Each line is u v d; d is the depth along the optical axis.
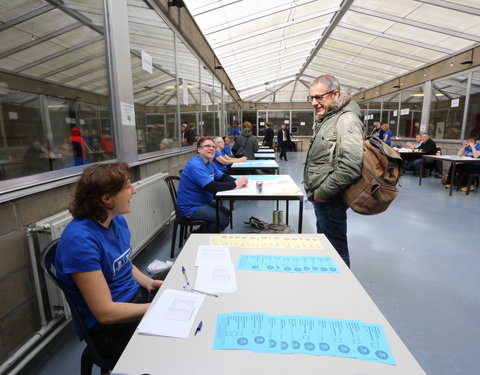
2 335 1.24
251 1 4.23
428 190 5.33
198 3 3.91
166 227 3.28
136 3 2.58
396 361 0.61
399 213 3.89
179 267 1.04
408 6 4.94
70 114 1.89
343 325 0.72
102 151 2.16
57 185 1.55
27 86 1.61
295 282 0.93
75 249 0.88
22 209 1.35
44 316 1.44
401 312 1.79
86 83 2.01
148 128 2.92
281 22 5.54
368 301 0.82
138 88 2.66
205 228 2.54
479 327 1.65
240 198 2.24
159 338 0.69
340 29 6.67
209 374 0.58
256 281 0.93
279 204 4.44
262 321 0.74
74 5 1.88
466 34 5.39
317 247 1.21
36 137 1.66
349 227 3.35
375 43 7.01
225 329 0.71
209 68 6.02
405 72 8.61
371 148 1.70
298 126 15.43
